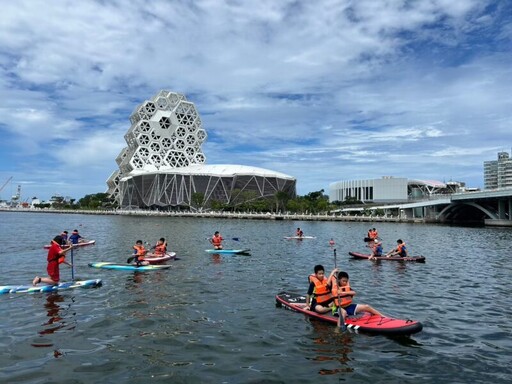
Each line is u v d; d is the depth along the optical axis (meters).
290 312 16.19
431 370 11.04
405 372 10.91
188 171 178.12
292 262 31.02
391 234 69.44
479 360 11.70
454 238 59.94
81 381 10.15
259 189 180.50
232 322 14.92
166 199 173.38
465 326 14.82
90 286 20.64
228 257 33.44
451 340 13.29
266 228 79.81
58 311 16.14
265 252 37.75
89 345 12.56
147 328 14.20
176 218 135.38
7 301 17.56
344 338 13.28
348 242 50.56
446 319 15.70
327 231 74.31
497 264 30.91
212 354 11.97
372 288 21.45
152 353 12.00
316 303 15.59
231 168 187.38
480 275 25.73
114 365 11.13
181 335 13.53
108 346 12.49
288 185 188.62
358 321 14.20
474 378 10.60
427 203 118.81
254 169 191.00
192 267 27.59
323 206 148.00
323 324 14.66
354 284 22.50
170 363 11.32
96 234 60.22
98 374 10.56
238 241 49.50
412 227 95.12
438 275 25.61
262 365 11.26
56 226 81.44
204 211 159.12
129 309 16.55
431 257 35.53
